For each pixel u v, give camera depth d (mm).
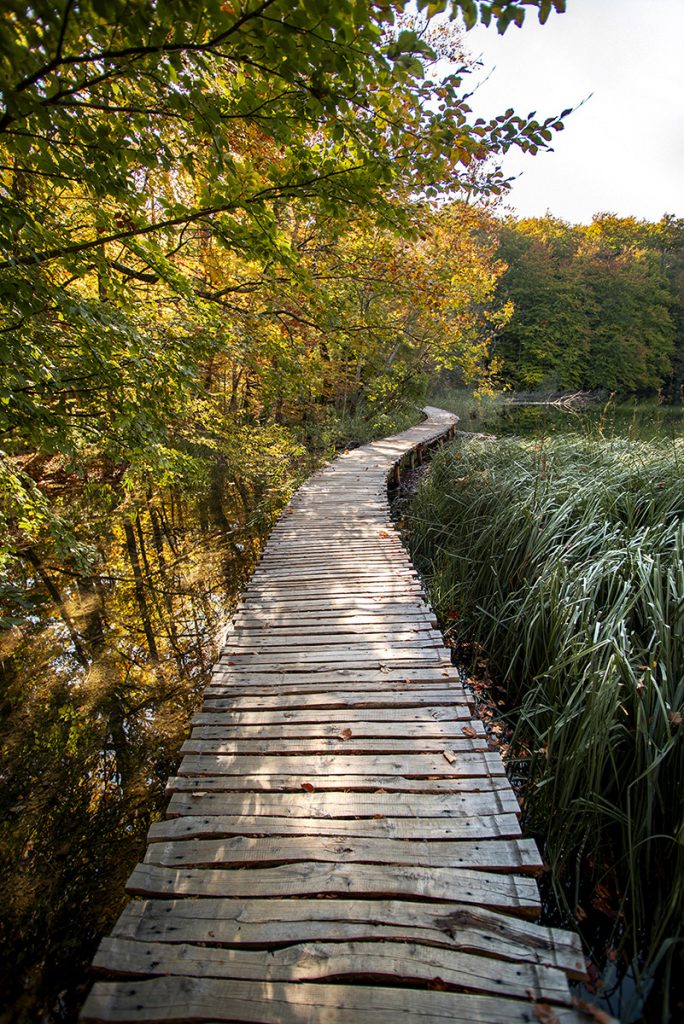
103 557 6098
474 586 4777
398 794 2127
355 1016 1356
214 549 6461
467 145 2203
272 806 2074
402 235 3230
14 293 2393
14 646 4258
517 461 6340
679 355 33219
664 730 2318
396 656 3227
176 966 1475
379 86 2096
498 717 3340
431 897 1681
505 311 15742
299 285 4016
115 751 3119
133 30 1479
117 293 3809
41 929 2086
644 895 2168
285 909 1646
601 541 3906
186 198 5422
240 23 1536
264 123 2371
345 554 5113
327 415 13703
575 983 1890
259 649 3359
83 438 4516
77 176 2395
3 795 2801
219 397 8352
